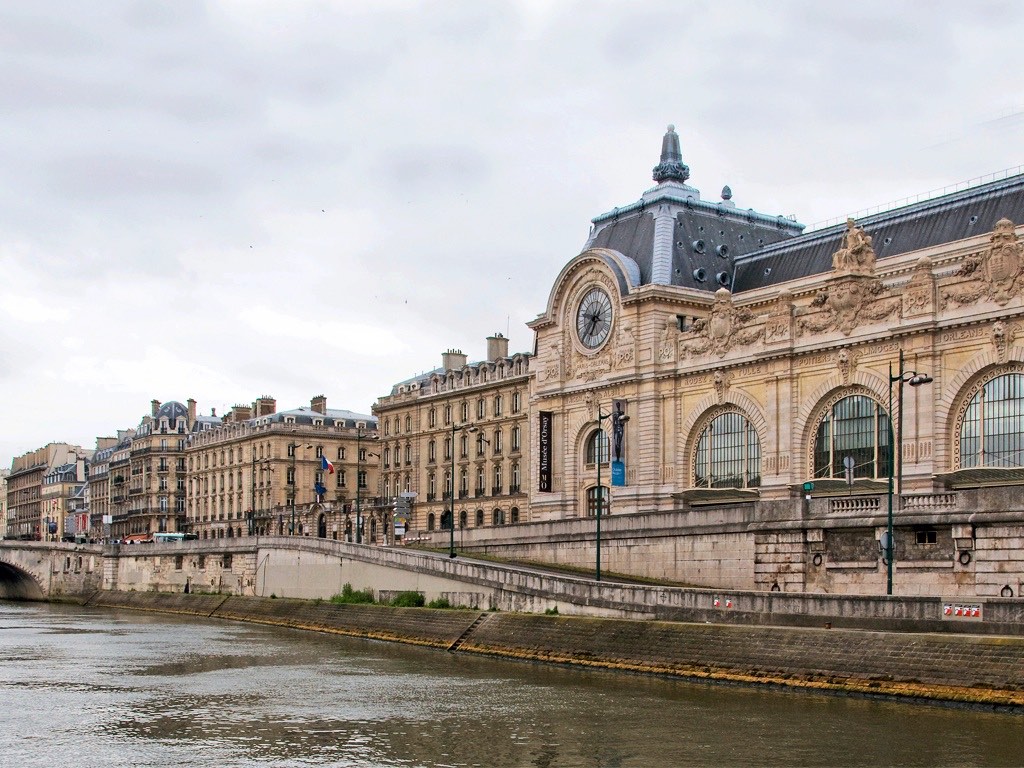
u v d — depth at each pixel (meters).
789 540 73.38
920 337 85.69
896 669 53.19
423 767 44.16
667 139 120.56
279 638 91.25
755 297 105.62
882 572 68.50
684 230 114.50
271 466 178.00
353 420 188.00
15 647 85.56
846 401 91.69
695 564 80.31
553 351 118.88
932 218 97.25
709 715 51.12
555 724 50.66
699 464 104.06
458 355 156.88
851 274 90.62
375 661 73.31
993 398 82.38
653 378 106.88
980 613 53.50
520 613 76.12
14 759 45.94
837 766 42.25
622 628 66.62
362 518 162.25
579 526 92.19
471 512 143.25
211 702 58.16
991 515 63.53
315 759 45.59
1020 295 80.12
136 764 45.03
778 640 58.31
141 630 101.56
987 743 44.44
